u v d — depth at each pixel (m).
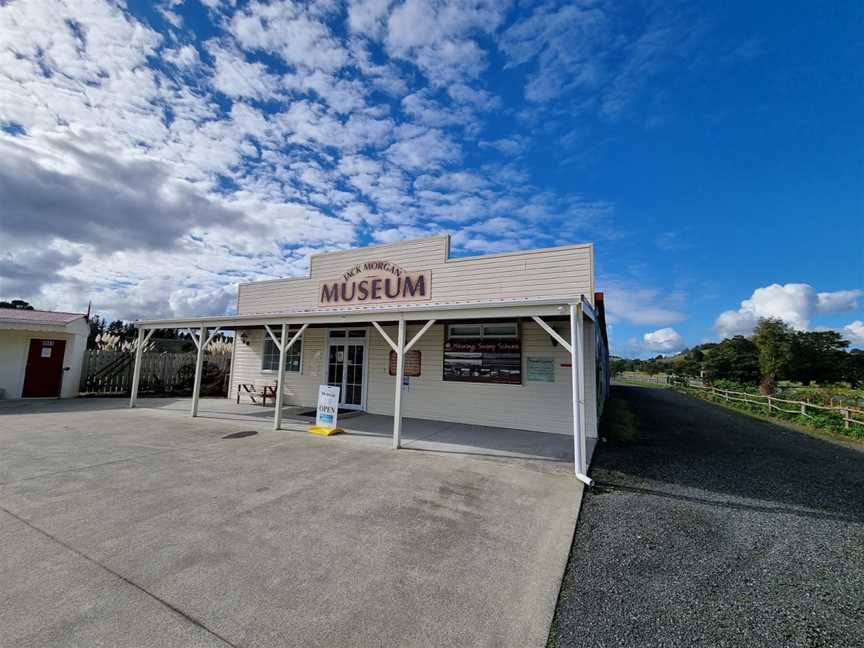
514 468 5.32
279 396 7.84
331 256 11.58
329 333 11.42
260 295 12.94
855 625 2.25
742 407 15.09
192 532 3.25
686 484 4.94
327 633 2.06
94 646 1.90
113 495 4.05
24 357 11.48
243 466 5.21
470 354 9.02
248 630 2.07
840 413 10.40
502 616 2.25
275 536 3.22
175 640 1.97
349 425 8.37
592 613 2.31
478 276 9.14
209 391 14.46
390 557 2.92
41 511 3.60
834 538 3.42
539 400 8.20
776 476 5.38
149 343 14.78
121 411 9.67
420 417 9.47
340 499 4.09
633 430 9.25
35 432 7.05
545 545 3.17
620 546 3.22
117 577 2.55
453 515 3.73
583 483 4.78
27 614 2.14
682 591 2.57
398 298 10.18
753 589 2.61
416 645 1.99
